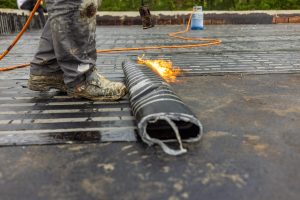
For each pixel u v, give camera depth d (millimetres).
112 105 1929
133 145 1371
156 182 1078
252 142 1392
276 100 2006
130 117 1716
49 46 2002
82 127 1572
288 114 1746
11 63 3477
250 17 9617
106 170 1161
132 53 4031
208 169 1162
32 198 993
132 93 1763
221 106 1901
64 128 1561
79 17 1769
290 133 1487
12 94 2188
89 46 1900
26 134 1488
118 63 3344
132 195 1004
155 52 4086
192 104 1946
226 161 1222
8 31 7309
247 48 4359
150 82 1799
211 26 8844
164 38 5883
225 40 5402
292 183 1066
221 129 1541
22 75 2840
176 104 1427
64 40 1793
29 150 1329
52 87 2150
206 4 10703
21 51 4398
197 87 2355
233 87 2342
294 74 2748
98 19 9383
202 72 2861
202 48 4438
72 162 1223
